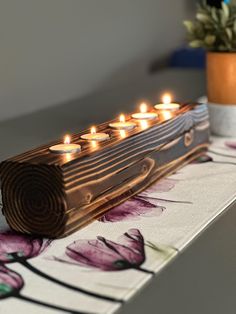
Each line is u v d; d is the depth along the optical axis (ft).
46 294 1.30
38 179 1.58
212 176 2.14
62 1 4.49
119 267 1.42
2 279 1.38
